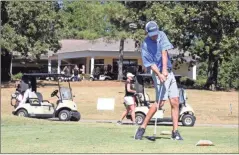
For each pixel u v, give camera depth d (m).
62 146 10.28
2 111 37.78
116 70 80.19
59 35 61.12
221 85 67.94
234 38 51.62
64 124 18.62
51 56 82.44
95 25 75.50
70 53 81.25
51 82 58.28
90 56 76.69
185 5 53.09
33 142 10.95
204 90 54.75
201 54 56.50
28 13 54.12
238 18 50.91
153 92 46.88
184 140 11.44
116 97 45.66
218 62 62.56
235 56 63.88
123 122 27.27
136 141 10.99
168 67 11.41
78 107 40.19
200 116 37.69
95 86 54.50
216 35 52.81
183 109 27.48
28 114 28.05
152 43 11.36
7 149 9.91
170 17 52.66
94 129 14.36
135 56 75.75
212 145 10.57
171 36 53.78
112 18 58.53
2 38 52.56
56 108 28.33
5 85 55.44
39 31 56.78
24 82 29.61
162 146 10.26
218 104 43.06
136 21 58.06
